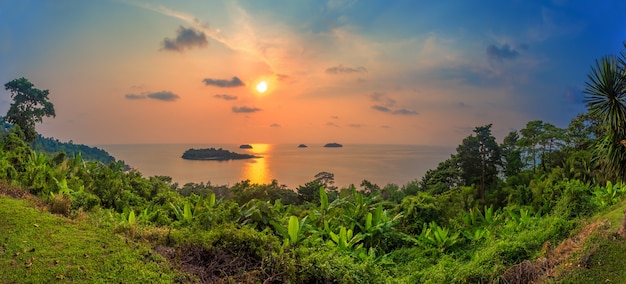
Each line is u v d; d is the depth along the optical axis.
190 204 10.48
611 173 11.59
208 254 5.17
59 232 5.06
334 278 5.29
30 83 30.28
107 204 10.69
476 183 35.78
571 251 6.16
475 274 6.50
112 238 5.12
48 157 14.30
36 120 30.70
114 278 4.07
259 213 8.62
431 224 10.56
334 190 35.50
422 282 6.99
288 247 5.95
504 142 41.19
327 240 8.36
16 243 4.52
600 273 5.28
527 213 10.94
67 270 4.07
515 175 33.41
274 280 4.88
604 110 10.63
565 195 11.02
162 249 5.17
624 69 10.07
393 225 11.40
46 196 8.16
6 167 9.37
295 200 30.91
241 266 5.05
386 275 6.66
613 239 5.89
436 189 35.69
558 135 35.47
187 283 4.35
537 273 5.95
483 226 11.23
